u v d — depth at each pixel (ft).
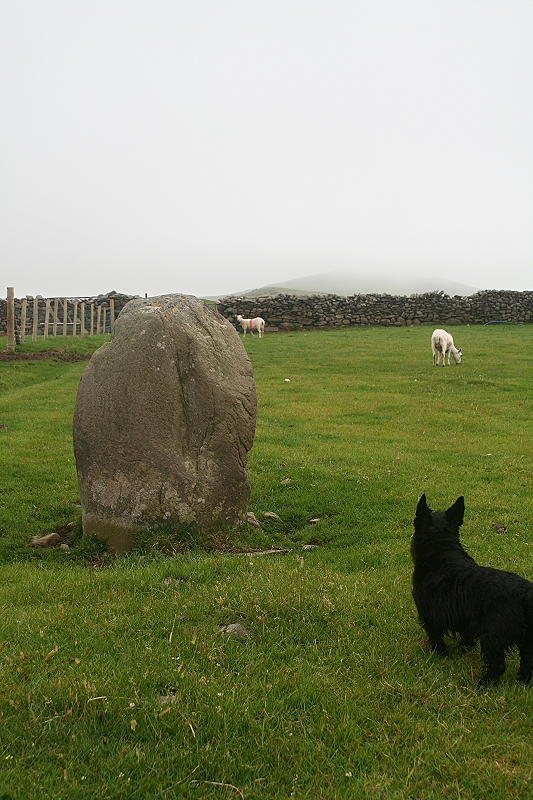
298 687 17.76
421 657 20.07
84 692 16.75
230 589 24.34
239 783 14.28
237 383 33.78
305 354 120.78
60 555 31.42
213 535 32.19
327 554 31.09
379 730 16.20
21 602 24.43
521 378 91.66
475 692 17.89
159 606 22.98
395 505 38.50
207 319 34.58
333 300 168.04
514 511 37.27
